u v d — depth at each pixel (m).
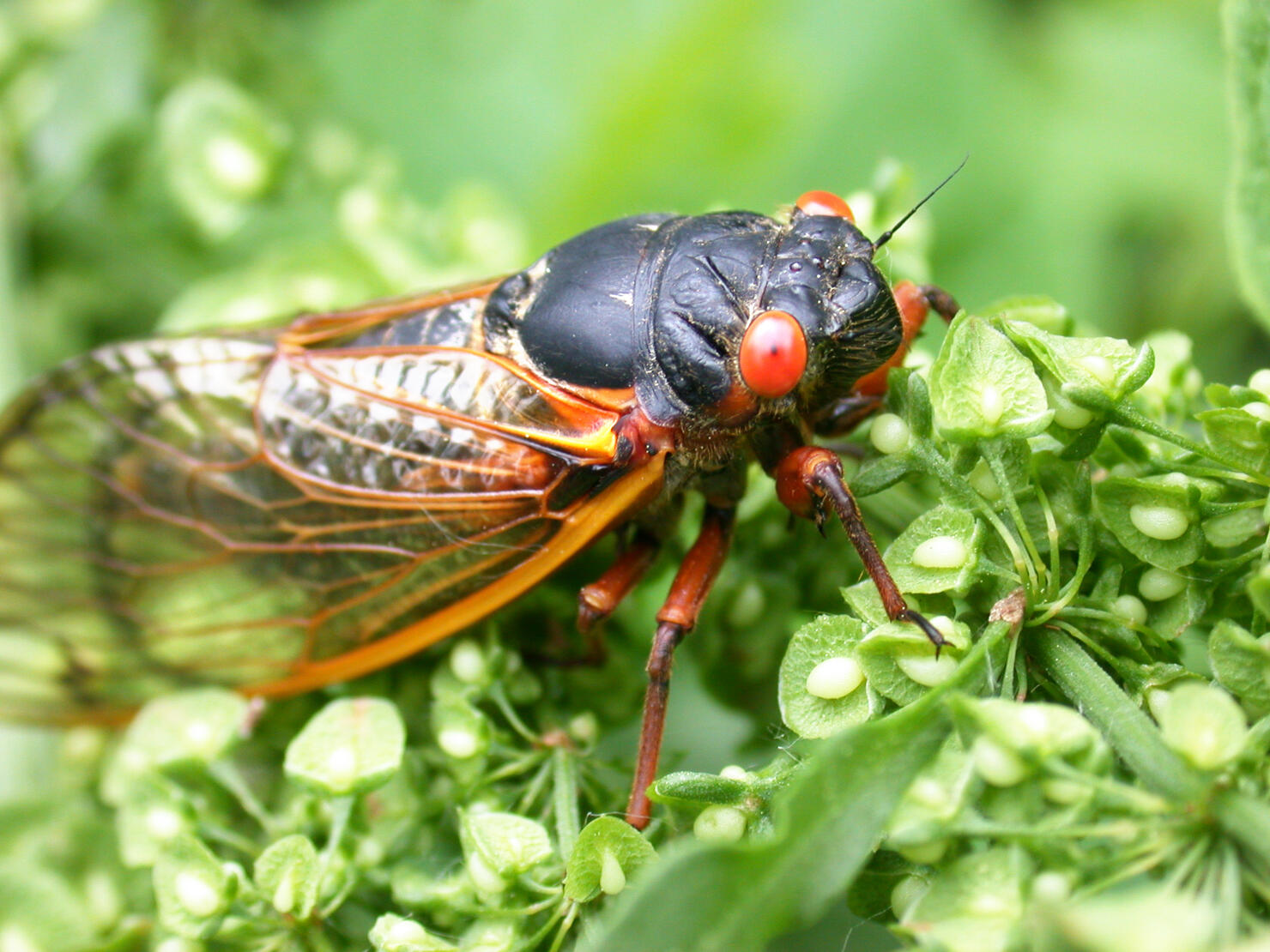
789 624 0.20
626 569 0.20
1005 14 0.27
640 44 0.23
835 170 0.25
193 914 0.19
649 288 0.20
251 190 0.23
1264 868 0.18
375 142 0.25
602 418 0.20
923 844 0.18
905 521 0.20
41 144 0.23
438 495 0.20
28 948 0.20
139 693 0.21
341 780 0.19
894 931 0.18
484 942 0.19
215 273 0.23
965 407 0.18
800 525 0.20
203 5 0.24
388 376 0.20
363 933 0.19
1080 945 0.17
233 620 0.20
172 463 0.21
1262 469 0.18
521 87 0.25
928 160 0.25
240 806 0.20
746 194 0.23
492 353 0.20
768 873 0.18
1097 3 0.27
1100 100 0.26
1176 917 0.17
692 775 0.18
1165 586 0.19
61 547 0.21
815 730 0.18
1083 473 0.19
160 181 0.23
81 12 0.23
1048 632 0.18
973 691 0.18
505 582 0.20
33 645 0.21
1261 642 0.18
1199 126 0.25
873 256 0.20
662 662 0.20
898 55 0.25
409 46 0.26
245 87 0.24
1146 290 0.25
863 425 0.20
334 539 0.20
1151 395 0.19
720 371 0.20
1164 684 0.18
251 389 0.21
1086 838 0.18
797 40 0.25
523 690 0.20
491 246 0.23
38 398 0.21
